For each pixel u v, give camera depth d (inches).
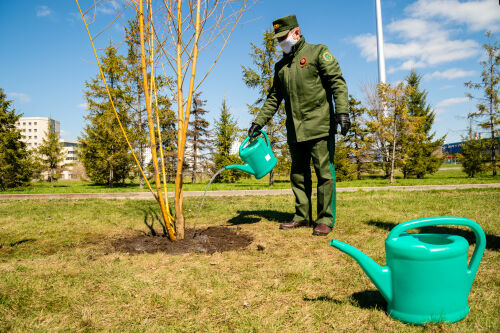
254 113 761.6
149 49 138.3
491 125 927.7
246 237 159.3
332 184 167.6
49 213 262.2
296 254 126.3
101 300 85.7
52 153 1089.4
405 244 66.4
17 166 924.0
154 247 141.5
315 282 95.3
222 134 1229.7
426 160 1031.0
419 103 1229.7
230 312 76.8
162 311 78.5
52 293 90.7
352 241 142.8
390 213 219.1
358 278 97.3
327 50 162.7
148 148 841.5
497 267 100.7
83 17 125.8
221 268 110.9
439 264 64.5
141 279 100.6
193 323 71.8
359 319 70.6
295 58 167.2
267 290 90.0
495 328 62.5
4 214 261.6
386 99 778.2
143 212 258.8
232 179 1164.5
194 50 140.3
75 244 156.0
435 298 65.2
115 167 957.8
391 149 860.0
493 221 179.0
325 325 68.8
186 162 1208.8
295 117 167.9
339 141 962.7
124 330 69.0
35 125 3932.1
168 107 720.3
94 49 129.1
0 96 929.5
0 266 117.7
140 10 131.0
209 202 322.0
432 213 214.2
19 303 84.0
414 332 62.9
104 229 195.2
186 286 94.4
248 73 747.4
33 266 116.7
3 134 896.3
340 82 158.7
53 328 69.9
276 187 673.0
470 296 78.3
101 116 842.2
